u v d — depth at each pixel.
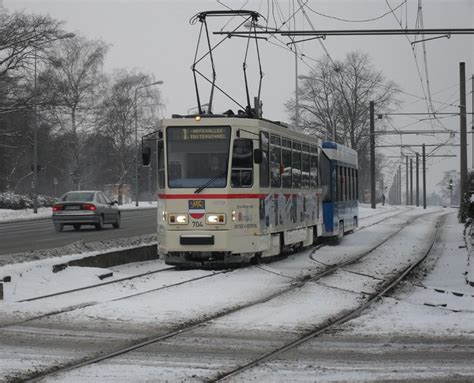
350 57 91.25
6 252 28.45
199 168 23.17
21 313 15.29
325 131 93.38
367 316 15.11
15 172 101.56
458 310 15.84
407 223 54.97
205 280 20.69
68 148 92.50
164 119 23.56
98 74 89.56
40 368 10.55
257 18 28.06
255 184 23.59
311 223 30.56
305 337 12.89
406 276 22.17
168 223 23.14
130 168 103.31
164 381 9.84
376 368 10.62
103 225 42.84
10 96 67.44
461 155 59.19
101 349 11.89
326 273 22.62
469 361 11.09
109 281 20.25
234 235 23.03
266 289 19.05
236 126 23.25
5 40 64.00
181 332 13.35
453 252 30.31
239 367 10.66
